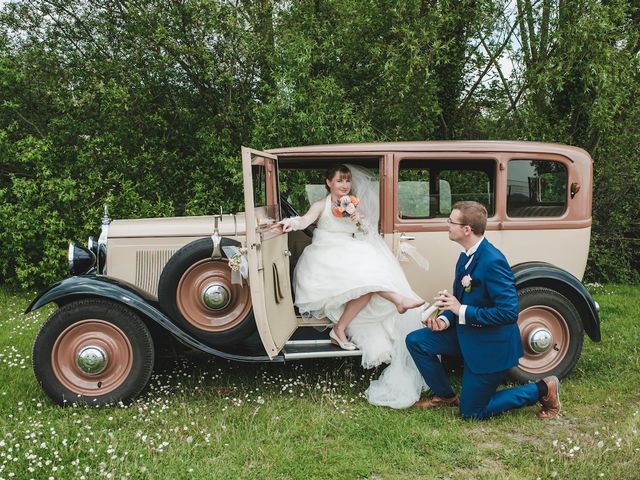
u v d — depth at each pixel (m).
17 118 7.76
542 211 4.22
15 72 7.38
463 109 8.60
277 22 7.41
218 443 3.05
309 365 4.46
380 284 3.69
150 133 7.62
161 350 4.21
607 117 7.27
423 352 3.53
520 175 4.16
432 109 7.38
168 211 7.14
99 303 3.57
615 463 2.80
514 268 3.99
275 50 6.97
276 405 3.63
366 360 3.76
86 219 7.16
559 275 3.95
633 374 4.19
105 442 3.04
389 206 4.05
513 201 4.18
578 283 3.97
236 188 7.42
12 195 7.64
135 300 3.55
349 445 3.09
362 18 7.17
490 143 4.12
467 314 3.22
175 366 4.43
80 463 2.80
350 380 4.04
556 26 7.41
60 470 2.68
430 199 4.18
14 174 7.42
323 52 7.21
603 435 3.18
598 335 4.04
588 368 4.34
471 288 3.30
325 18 7.45
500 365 3.28
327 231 4.02
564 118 8.09
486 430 3.31
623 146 7.91
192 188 7.41
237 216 4.33
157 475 2.70
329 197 4.05
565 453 2.89
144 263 4.17
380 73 7.21
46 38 7.94
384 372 3.85
